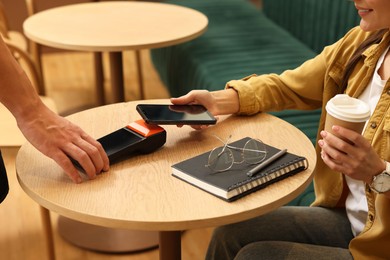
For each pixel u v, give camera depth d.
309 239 1.68
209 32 3.86
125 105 1.85
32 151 1.56
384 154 1.43
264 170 1.39
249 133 1.66
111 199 1.33
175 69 3.79
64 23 2.95
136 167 1.48
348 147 1.28
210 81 3.08
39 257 2.50
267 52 3.50
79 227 2.68
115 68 3.12
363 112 1.27
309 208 1.74
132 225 1.26
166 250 1.64
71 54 5.21
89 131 1.66
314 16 3.61
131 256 2.52
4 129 2.27
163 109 1.65
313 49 3.67
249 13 4.31
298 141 1.61
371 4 1.38
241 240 1.66
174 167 1.42
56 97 4.29
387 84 1.43
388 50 1.52
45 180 1.42
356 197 1.60
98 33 2.78
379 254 1.48
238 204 1.30
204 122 1.59
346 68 1.62
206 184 1.35
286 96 1.80
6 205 2.87
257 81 1.79
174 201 1.32
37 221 2.76
